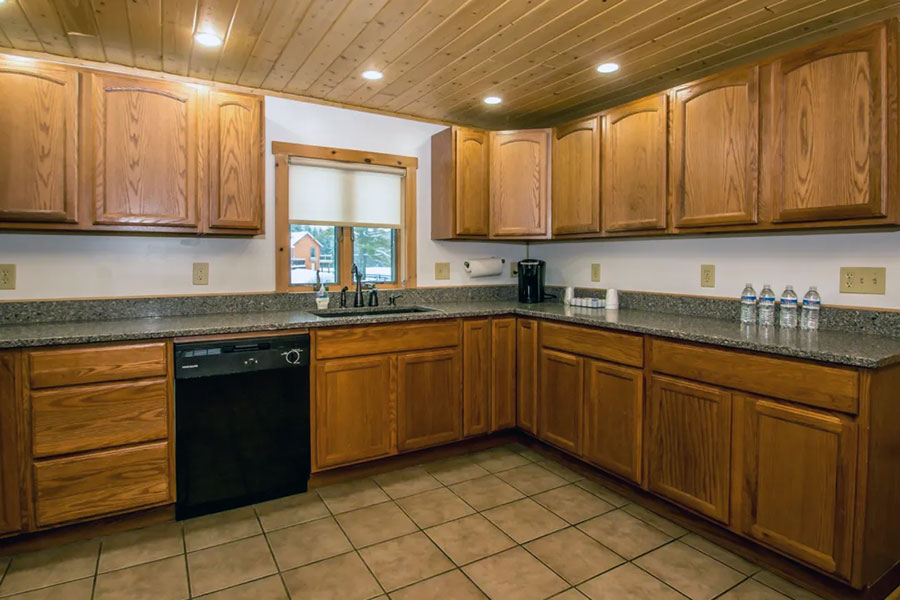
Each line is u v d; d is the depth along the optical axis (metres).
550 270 3.84
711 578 1.87
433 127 3.54
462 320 3.00
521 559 1.98
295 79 2.77
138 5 1.97
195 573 1.89
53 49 2.38
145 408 2.16
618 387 2.49
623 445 2.47
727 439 2.01
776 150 2.11
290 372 2.49
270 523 2.26
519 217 3.33
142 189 2.37
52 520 2.02
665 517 2.32
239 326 2.34
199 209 2.50
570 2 1.94
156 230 2.42
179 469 2.25
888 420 1.68
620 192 2.81
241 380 2.37
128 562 1.95
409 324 2.82
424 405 2.89
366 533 2.17
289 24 2.13
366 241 3.38
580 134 3.04
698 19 2.07
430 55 2.44
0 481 1.93
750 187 2.21
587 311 3.03
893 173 1.80
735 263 2.63
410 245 3.48
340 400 2.63
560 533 2.18
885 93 1.80
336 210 3.22
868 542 1.64
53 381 1.99
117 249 2.62
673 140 2.53
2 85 2.11
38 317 2.44
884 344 1.85
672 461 2.24
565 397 2.82
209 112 2.51
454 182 3.32
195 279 2.80
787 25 2.12
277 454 2.48
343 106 3.19
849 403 1.64
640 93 2.99
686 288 2.87
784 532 1.83
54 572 1.88
